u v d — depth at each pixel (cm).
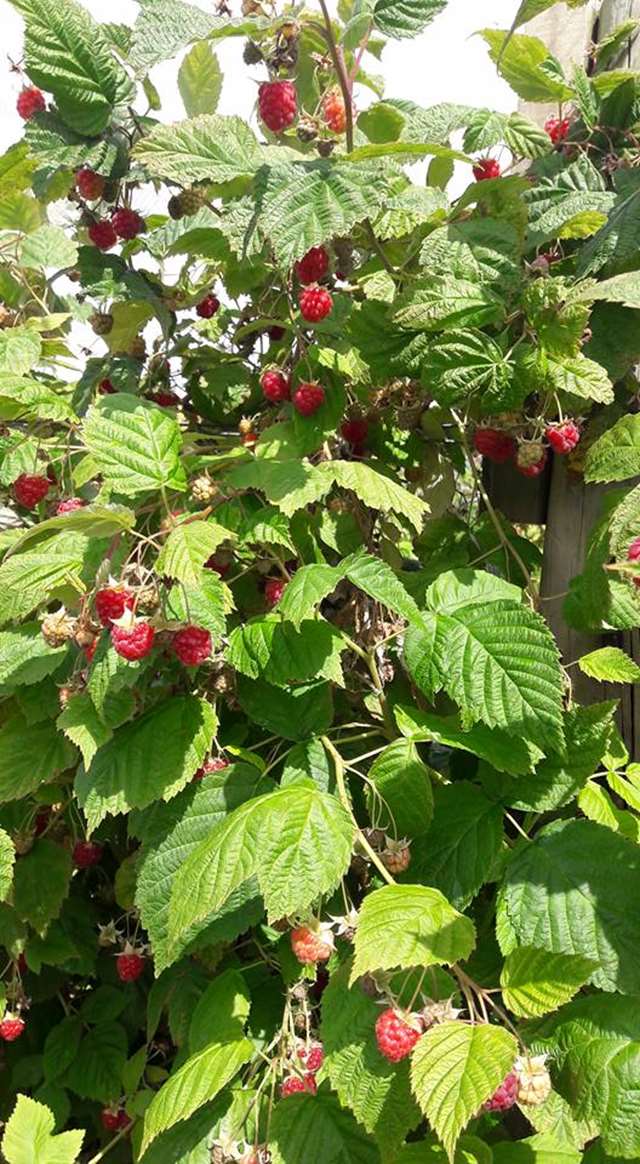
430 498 56
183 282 61
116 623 36
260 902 41
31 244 66
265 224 40
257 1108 40
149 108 56
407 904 33
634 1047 34
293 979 42
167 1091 39
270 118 45
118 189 55
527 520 54
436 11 45
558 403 45
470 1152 36
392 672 50
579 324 42
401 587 40
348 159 42
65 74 49
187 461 45
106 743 42
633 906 38
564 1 52
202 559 36
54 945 53
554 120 55
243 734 47
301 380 49
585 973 32
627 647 50
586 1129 35
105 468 40
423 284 44
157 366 58
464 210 49
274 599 46
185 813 42
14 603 40
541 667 39
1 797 46
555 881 39
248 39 45
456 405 49
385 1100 34
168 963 40
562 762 41
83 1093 53
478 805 41
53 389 61
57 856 52
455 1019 32
